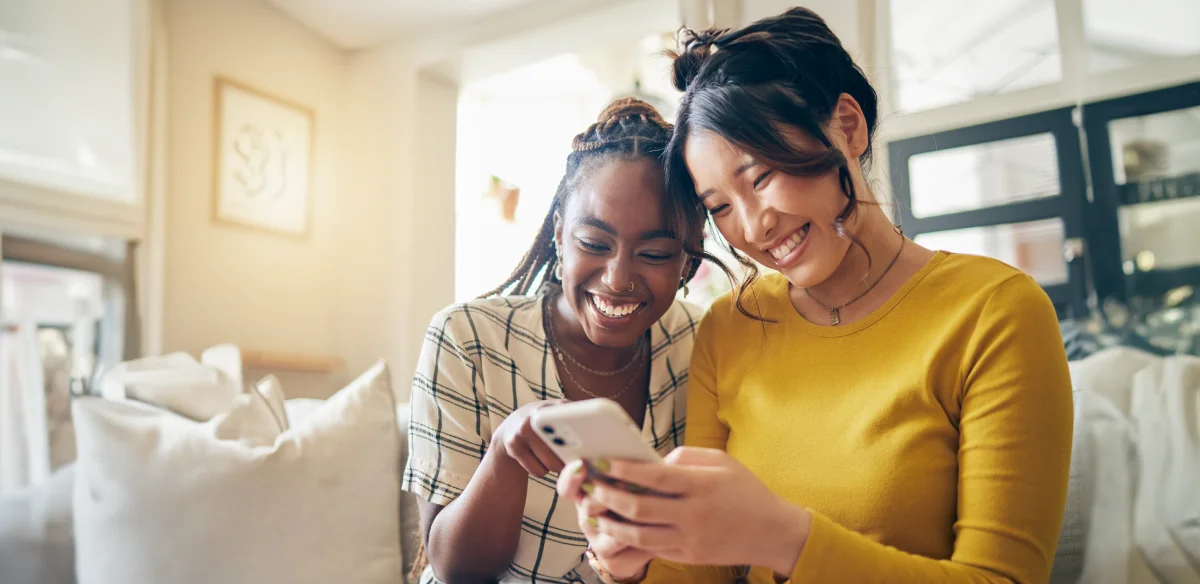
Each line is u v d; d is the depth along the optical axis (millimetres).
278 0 3320
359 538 1393
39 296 2385
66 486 1492
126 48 2617
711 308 1180
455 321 1188
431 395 1150
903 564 748
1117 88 2363
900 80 2541
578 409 636
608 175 1066
